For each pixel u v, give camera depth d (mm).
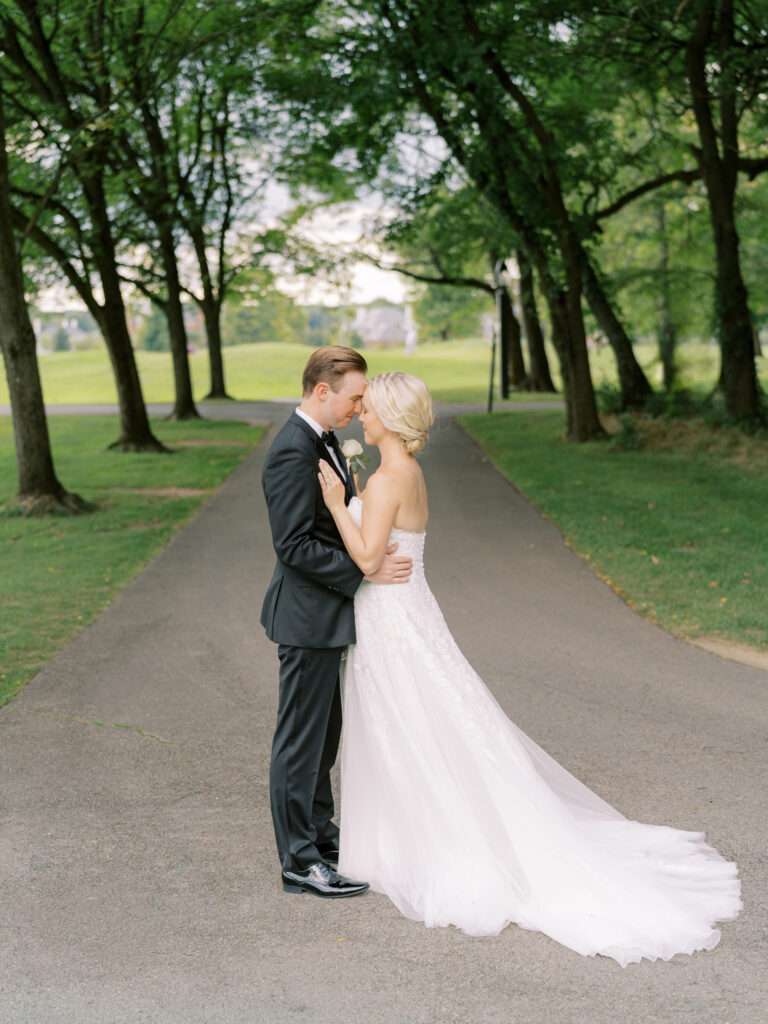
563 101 21438
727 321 19953
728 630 7895
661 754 5414
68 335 127562
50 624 8469
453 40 17828
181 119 28531
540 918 3740
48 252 20047
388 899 3979
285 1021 3168
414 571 4125
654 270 26141
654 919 3695
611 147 22078
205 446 23688
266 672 7062
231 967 3486
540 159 20000
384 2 18516
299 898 3992
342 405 3992
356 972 3451
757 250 33875
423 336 100438
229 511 14547
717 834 4457
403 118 21188
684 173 21641
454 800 3934
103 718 6137
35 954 3584
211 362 40031
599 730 5797
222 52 18750
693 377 23797
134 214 23812
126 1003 3273
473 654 7414
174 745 5684
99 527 13453
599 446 20594
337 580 3932
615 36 17188
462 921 3736
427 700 4000
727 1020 3137
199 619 8570
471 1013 3197
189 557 11328
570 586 9570
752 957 3506
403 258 37375
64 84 18641
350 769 4105
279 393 53375
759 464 17531
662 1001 3250
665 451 19562
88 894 4027
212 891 4055
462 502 14734
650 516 13016
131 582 10094
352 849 4090
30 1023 3172
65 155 15531
